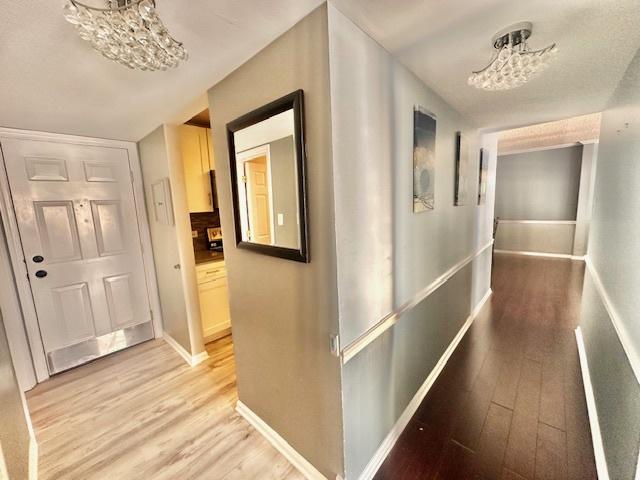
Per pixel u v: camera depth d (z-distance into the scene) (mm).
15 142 2100
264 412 1633
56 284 2330
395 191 1387
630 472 1048
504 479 1353
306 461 1412
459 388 1994
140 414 1865
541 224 6395
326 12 937
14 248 2125
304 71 1040
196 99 1691
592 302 2061
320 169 1049
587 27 1089
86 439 1679
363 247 1191
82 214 2424
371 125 1187
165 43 909
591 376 1896
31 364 2191
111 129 2199
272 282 1383
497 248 6926
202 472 1449
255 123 1280
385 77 1253
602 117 2125
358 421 1282
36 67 1221
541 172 6266
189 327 2402
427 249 1781
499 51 1194
